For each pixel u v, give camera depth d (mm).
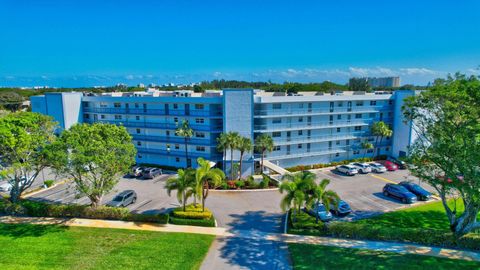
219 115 55250
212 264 25781
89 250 28031
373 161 64000
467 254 27031
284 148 58312
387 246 28641
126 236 30812
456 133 28109
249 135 53969
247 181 47562
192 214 34031
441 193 30719
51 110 63844
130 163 35656
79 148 32031
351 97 60719
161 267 25375
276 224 33938
